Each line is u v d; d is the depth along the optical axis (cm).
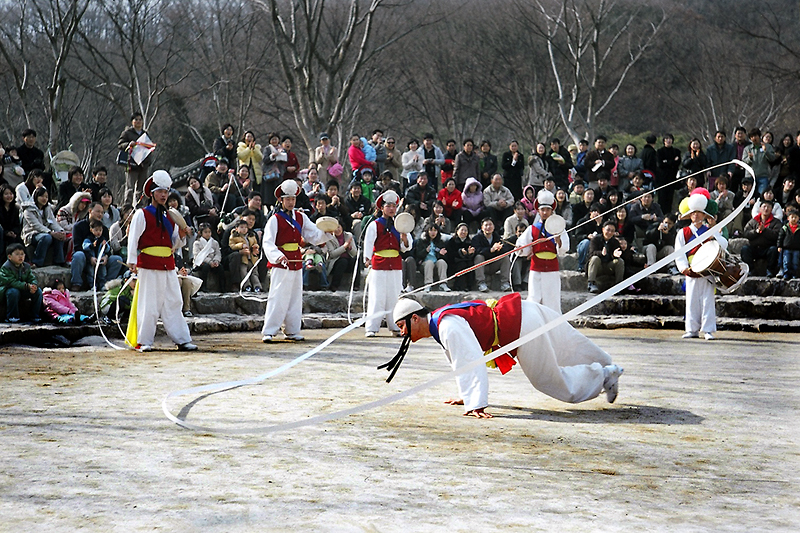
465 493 409
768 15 3438
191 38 3131
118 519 365
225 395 677
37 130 2827
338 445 508
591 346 637
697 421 598
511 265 1520
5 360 877
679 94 3394
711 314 1212
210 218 1479
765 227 1542
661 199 1822
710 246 1138
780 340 1208
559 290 1239
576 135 2552
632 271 1559
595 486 427
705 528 363
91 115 3000
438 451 495
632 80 3403
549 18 2728
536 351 605
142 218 988
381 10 3156
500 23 3161
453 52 3191
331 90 2312
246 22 3062
